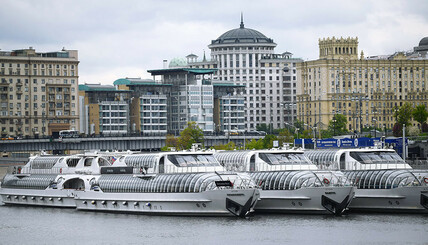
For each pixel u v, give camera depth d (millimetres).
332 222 181625
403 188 189500
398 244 158750
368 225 177125
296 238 165750
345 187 187375
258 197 188625
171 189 193000
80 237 176125
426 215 189250
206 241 165125
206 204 187750
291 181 193375
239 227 177750
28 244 172750
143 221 189875
